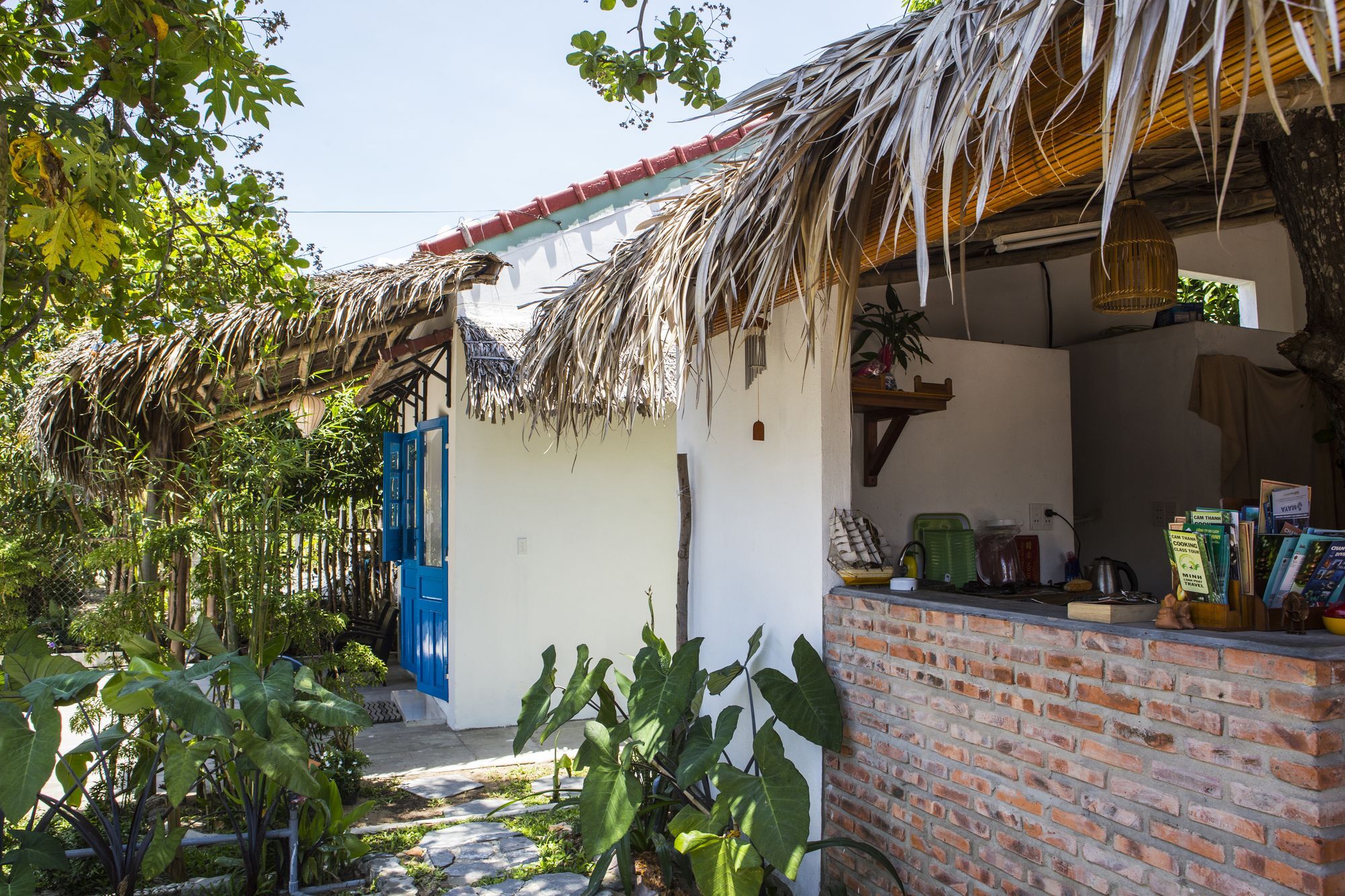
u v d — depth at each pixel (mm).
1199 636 2125
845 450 3758
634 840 4090
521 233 7480
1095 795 2389
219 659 3713
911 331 4352
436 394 7406
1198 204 3789
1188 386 4727
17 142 2678
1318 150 2572
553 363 4777
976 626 2848
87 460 5512
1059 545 4805
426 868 3982
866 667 3393
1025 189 2287
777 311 4070
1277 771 1919
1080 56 1805
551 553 6953
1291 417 4746
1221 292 9320
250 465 4602
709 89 3838
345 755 4738
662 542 7324
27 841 3236
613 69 3756
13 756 3068
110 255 2945
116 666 4762
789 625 3900
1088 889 2395
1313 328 2746
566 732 6508
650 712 3582
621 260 4008
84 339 5945
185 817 4441
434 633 7152
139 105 3301
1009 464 4742
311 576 9375
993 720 2766
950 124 1835
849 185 2119
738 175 2898
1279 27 1554
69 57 3174
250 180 4547
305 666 3990
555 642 6930
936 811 2992
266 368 5523
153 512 5094
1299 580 2133
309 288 5516
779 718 3367
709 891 3041
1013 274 5391
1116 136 1484
